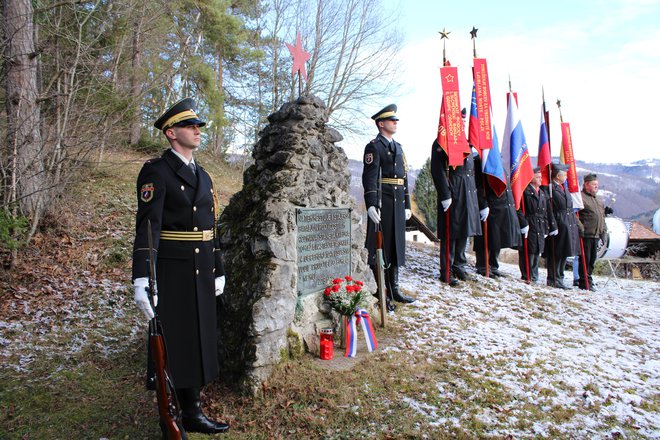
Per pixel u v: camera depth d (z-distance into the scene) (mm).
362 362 4328
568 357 4848
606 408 3855
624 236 10266
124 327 5191
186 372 3135
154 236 3004
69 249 7207
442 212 7320
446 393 3875
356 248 5281
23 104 7258
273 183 4469
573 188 8797
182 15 16859
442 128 7008
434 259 9422
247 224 4473
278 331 4039
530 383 4168
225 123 18359
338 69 21031
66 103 7602
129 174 11602
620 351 5309
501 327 5578
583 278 8758
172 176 3152
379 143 5625
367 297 5129
